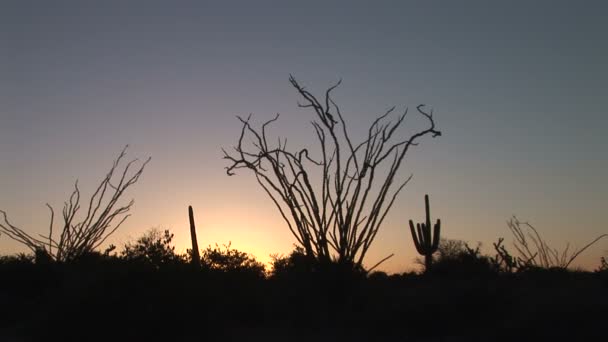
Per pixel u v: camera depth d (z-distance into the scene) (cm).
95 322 1558
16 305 1945
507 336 1430
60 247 2564
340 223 1872
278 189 1894
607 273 2184
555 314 1434
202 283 1725
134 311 1564
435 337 1554
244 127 1914
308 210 1888
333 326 1711
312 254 1878
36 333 1616
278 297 1869
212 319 1650
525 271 2312
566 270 2306
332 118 1864
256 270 2305
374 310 1738
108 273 1653
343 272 1833
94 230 2620
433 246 2931
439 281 2173
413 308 1648
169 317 1578
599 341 1345
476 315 1602
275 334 1680
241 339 1638
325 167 1881
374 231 1872
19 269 2266
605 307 1441
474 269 2606
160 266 1733
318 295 1820
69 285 1711
